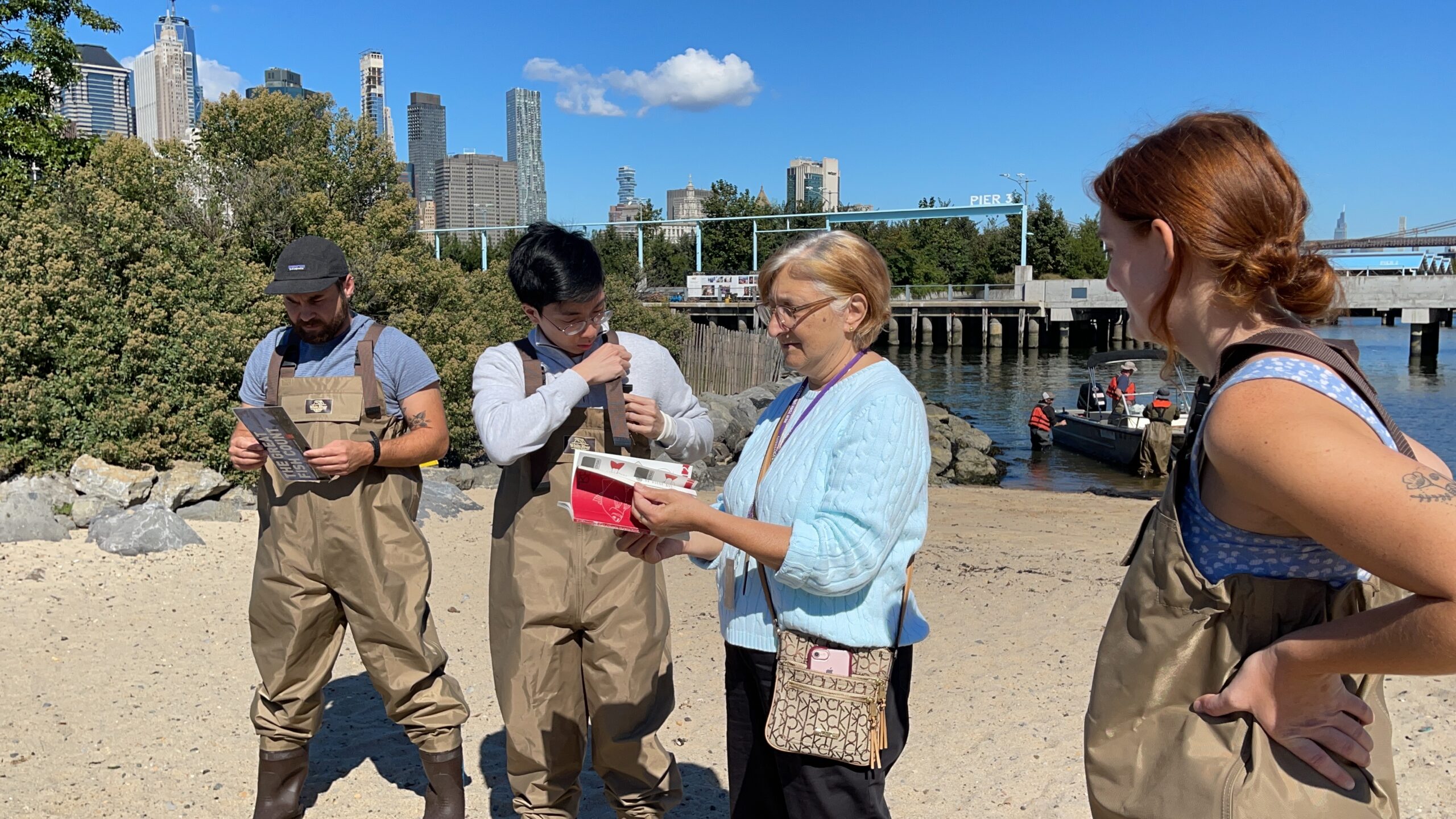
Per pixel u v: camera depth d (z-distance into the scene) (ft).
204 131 46.03
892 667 7.30
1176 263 4.58
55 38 50.70
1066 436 71.56
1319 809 4.25
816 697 6.80
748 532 6.65
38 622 17.37
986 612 21.21
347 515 10.02
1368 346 163.73
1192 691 4.58
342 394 10.11
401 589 10.21
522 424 8.65
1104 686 4.94
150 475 25.98
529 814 9.42
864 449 6.73
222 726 13.65
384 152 48.65
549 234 9.22
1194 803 4.39
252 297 33.83
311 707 10.59
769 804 7.66
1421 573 3.54
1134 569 4.91
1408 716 14.33
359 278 41.63
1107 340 185.37
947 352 173.06
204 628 17.72
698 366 93.04
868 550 6.58
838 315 7.27
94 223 30.48
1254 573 4.42
